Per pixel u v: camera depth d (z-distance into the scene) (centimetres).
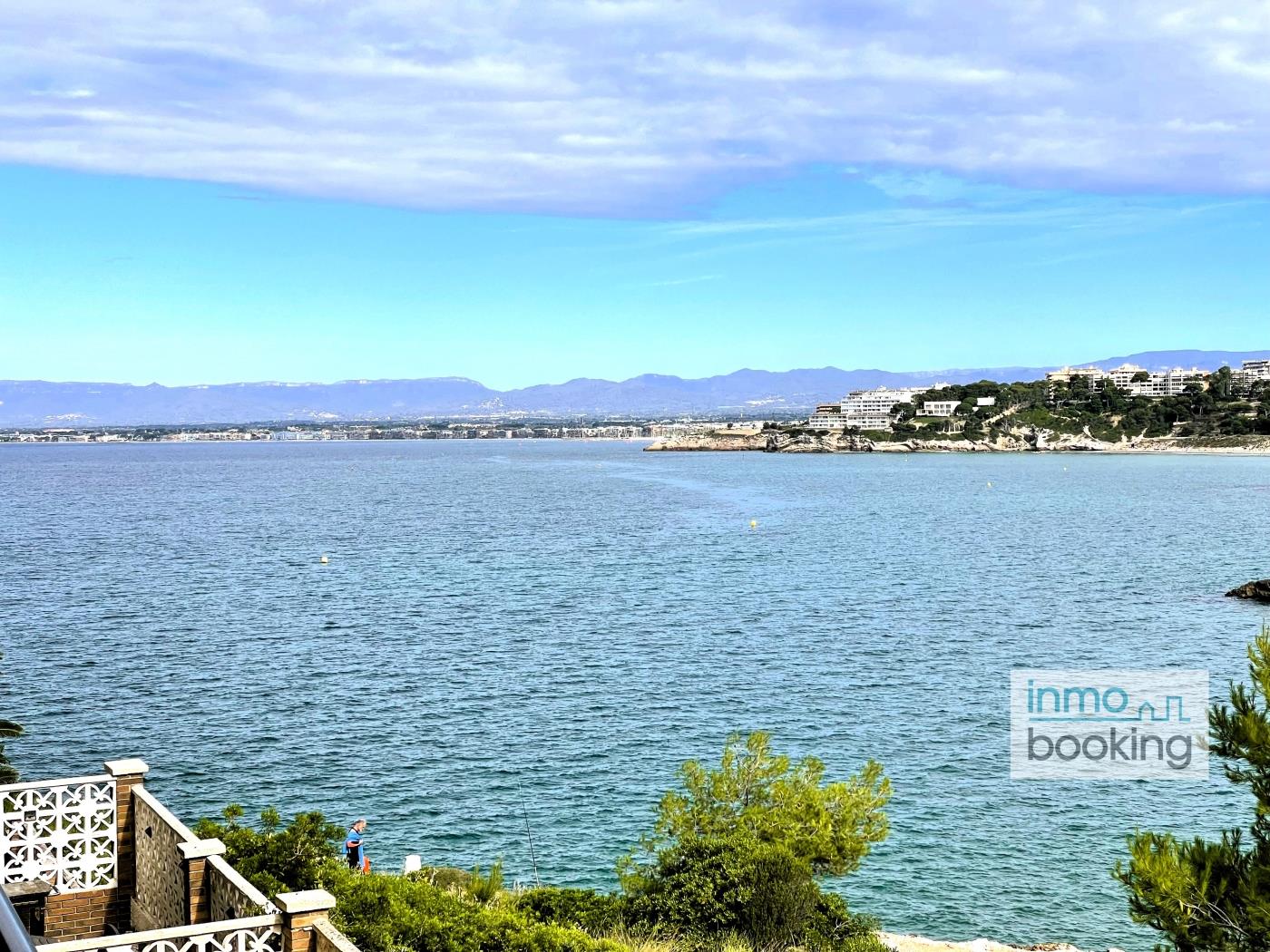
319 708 4900
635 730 4550
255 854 1731
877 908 2956
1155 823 3534
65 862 1547
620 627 7006
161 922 1460
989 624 7162
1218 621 7262
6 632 6806
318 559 10881
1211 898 1338
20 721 4669
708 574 9756
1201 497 19488
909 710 4894
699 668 5753
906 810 3647
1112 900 2991
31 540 12694
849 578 9462
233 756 4194
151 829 1520
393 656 6084
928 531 13788
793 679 5497
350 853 2727
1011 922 2877
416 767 4062
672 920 2092
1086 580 9362
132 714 4791
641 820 3538
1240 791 3819
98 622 7188
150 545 12225
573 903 2238
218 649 6262
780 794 2372
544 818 3559
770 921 2083
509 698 5088
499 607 7831
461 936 1563
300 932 1177
